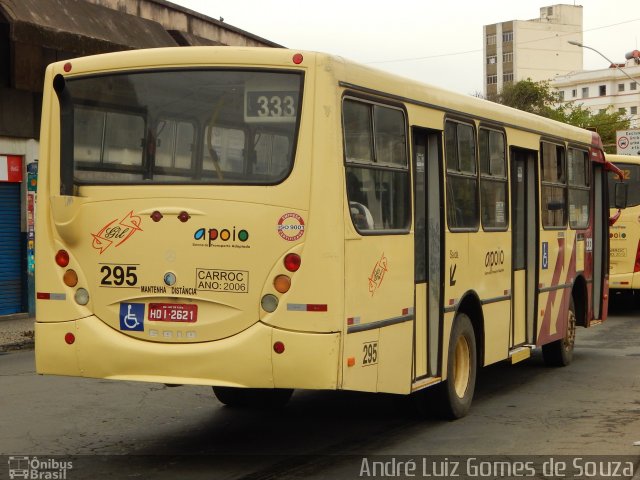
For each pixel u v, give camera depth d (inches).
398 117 317.4
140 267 285.1
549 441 330.3
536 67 4906.5
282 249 273.3
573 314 521.7
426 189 348.5
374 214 298.2
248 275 275.3
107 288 288.5
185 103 287.0
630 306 906.1
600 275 572.4
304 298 270.7
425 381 336.8
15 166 736.3
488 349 397.1
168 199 283.6
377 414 380.2
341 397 417.7
